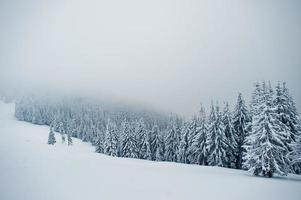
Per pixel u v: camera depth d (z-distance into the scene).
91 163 28.88
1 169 20.56
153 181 19.83
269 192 17.78
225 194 16.47
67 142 108.62
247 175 29.17
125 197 14.43
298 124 37.19
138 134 66.94
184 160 56.38
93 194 14.80
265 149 29.39
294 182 23.64
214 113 45.97
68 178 18.78
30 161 25.66
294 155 30.61
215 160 44.97
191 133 55.50
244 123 44.69
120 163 34.12
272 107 31.05
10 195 14.23
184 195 15.57
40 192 14.94
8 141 47.59
